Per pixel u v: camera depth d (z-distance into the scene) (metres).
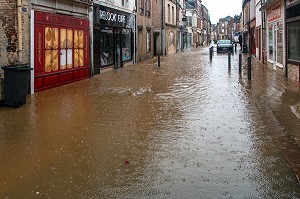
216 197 4.20
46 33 12.47
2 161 5.45
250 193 4.30
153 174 4.90
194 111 8.73
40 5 11.99
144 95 11.26
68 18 14.16
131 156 5.61
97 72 17.91
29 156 5.66
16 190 4.46
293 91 11.47
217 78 15.27
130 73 18.28
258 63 23.28
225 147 5.96
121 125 7.52
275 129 7.01
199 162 5.31
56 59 13.27
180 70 19.50
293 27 14.00
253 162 5.29
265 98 10.32
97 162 5.38
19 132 7.02
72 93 11.84
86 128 7.30
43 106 9.62
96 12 17.44
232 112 8.55
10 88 9.39
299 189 4.40
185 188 4.45
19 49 10.81
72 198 4.23
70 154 5.74
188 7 63.53
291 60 14.19
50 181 4.71
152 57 31.34
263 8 20.88
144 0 27.56
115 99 10.60
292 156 5.52
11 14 10.69
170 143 6.22
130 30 23.78
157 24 36.47
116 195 4.29
